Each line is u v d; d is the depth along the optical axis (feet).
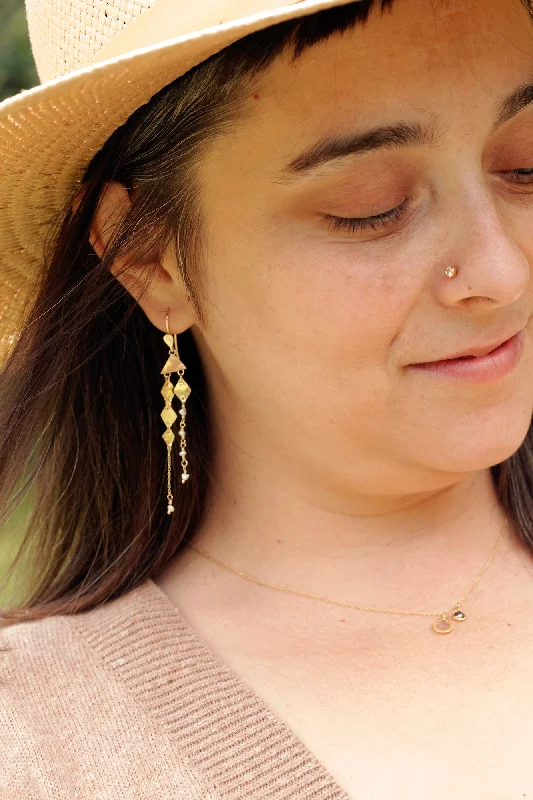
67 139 5.26
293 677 5.36
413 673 5.22
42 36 5.40
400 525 5.75
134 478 6.30
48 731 5.32
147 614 5.85
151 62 4.42
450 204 4.68
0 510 6.37
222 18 4.46
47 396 6.33
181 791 4.95
